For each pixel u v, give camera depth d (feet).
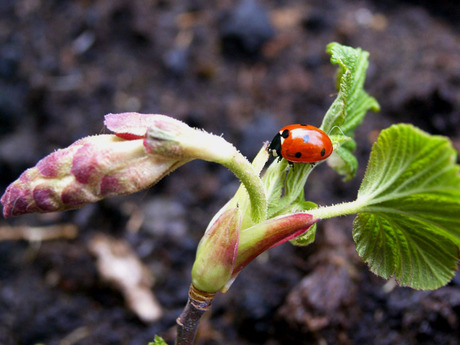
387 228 0.18
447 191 0.15
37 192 0.15
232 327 0.32
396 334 0.30
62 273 0.35
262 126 0.42
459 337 0.28
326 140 0.18
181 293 0.34
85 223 0.37
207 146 0.15
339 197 0.39
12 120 0.43
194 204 0.39
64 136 0.42
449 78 0.43
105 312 0.34
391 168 0.17
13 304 0.34
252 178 0.16
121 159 0.15
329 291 0.30
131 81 0.45
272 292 0.33
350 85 0.19
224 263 0.16
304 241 0.18
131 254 0.36
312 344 0.29
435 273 0.18
